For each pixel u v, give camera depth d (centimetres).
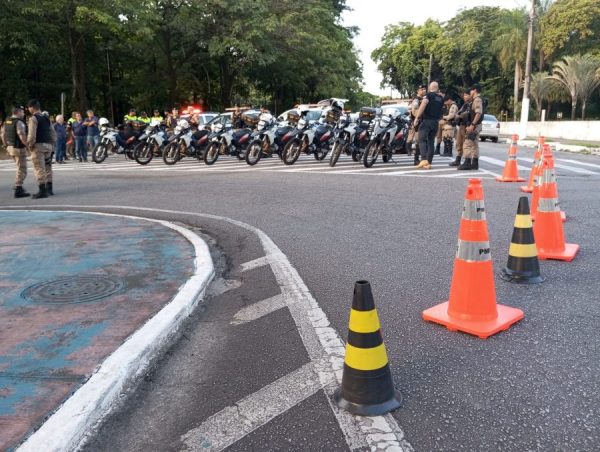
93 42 3400
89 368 341
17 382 325
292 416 294
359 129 1531
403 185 1103
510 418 286
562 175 1259
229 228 772
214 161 1670
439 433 274
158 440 279
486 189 1027
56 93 3638
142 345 368
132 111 1927
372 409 292
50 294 482
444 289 486
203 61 3834
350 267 561
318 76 4228
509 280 504
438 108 1368
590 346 366
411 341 382
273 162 1680
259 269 568
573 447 261
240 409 304
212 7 3222
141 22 2811
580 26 4581
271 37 3475
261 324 423
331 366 347
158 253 615
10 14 2644
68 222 810
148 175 1451
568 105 5234
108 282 514
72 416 286
